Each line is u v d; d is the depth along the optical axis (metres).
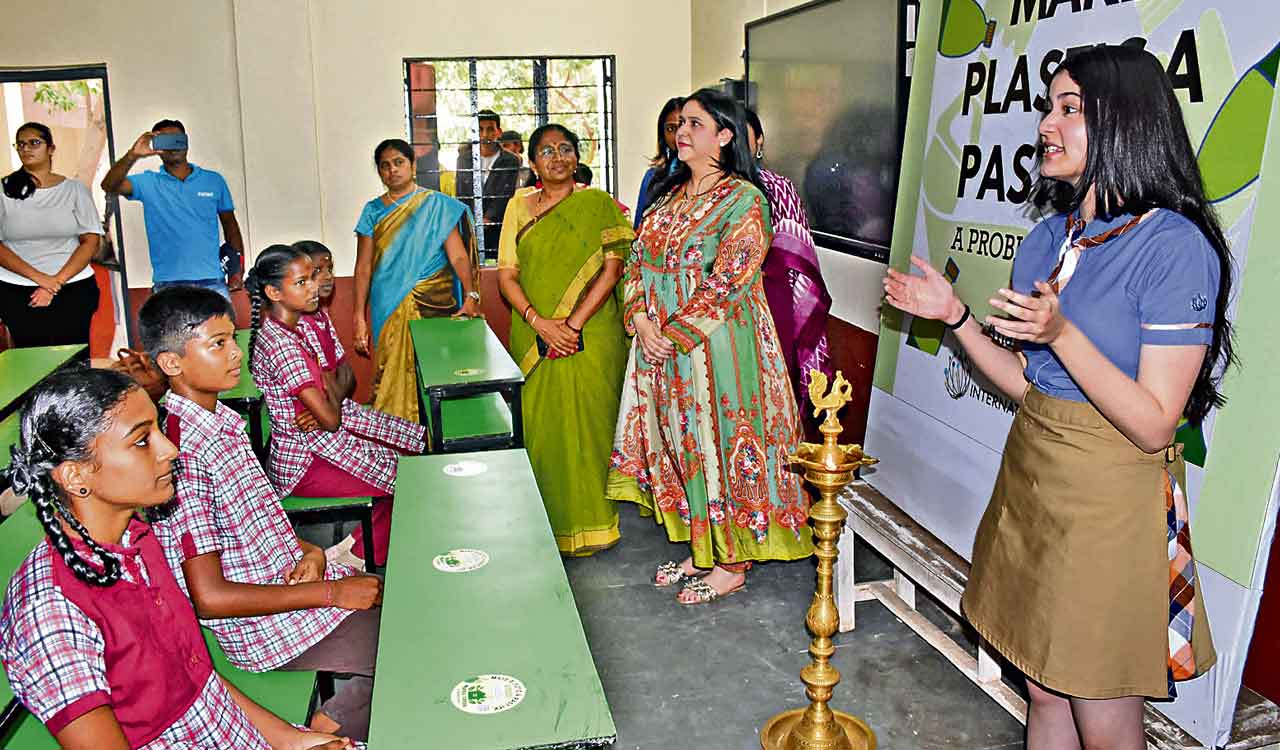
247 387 3.93
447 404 4.22
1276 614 2.48
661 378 3.49
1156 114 1.71
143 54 6.00
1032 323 1.62
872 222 3.97
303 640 2.32
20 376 3.93
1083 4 2.39
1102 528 1.80
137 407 1.65
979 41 2.81
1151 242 1.71
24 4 5.86
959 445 2.87
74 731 1.51
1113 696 1.85
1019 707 2.71
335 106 6.18
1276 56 1.92
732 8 5.62
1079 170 1.81
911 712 2.88
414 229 5.40
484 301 6.48
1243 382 2.00
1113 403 1.68
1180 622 1.88
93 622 1.58
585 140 6.60
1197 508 2.10
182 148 5.73
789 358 3.87
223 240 6.22
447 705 1.55
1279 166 1.92
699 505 3.49
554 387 3.92
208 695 1.82
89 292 6.05
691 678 3.09
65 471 1.59
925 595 3.63
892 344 3.27
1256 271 1.97
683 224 3.38
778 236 3.81
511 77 6.44
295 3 5.96
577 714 1.53
